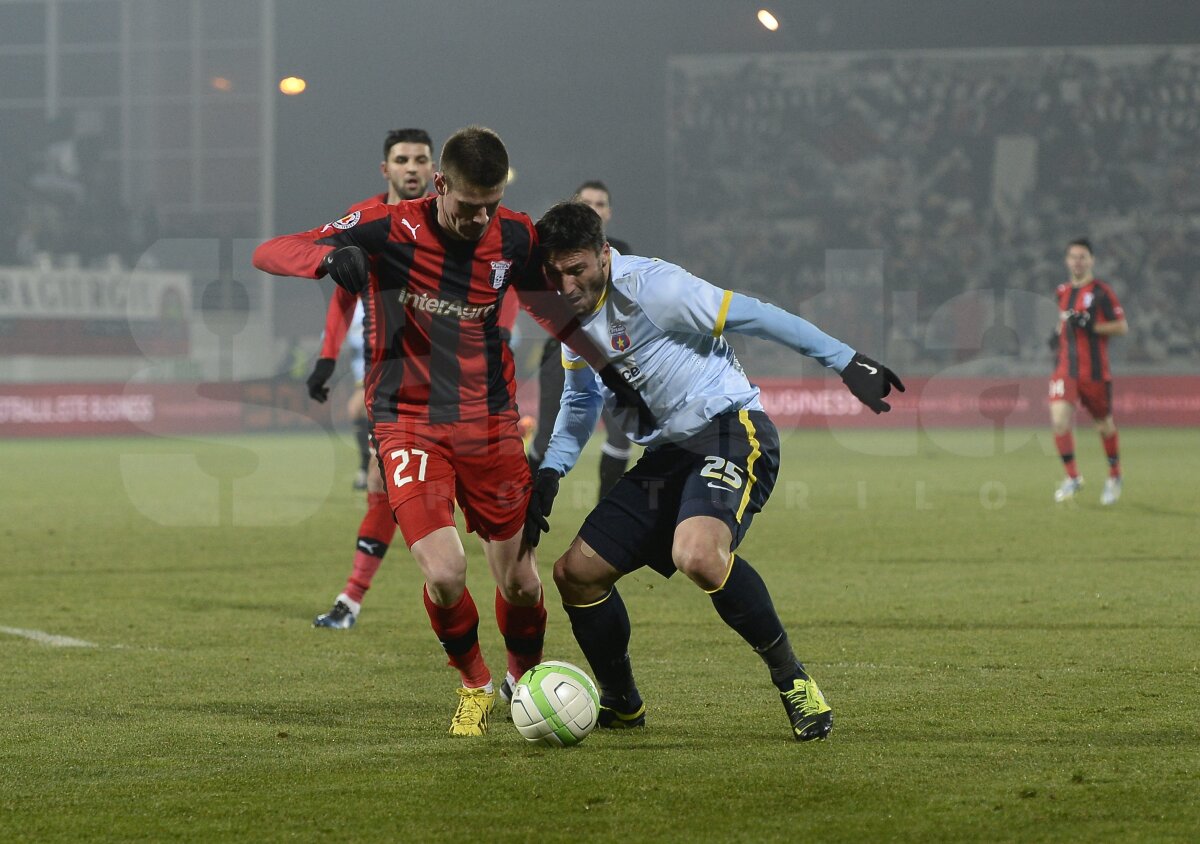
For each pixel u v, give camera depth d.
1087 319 48.25
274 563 36.66
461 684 20.52
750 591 16.08
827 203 125.50
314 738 16.78
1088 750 15.33
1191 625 24.62
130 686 20.44
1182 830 12.21
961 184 123.69
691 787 13.88
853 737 16.23
